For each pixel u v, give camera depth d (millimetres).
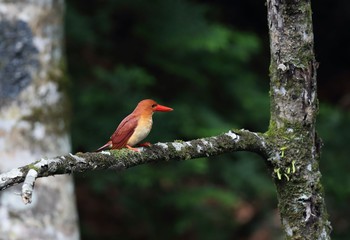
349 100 17500
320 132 14336
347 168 14086
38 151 8828
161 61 13961
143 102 5004
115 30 15125
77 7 14492
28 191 3496
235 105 14312
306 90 4336
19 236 8477
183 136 13203
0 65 8734
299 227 4359
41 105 8930
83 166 3906
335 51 19578
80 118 12812
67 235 8938
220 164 13852
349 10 19344
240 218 14062
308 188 4348
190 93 14148
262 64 17141
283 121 4359
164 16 13812
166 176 12789
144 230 14289
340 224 13875
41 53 8984
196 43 13391
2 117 8672
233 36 14227
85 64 14344
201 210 14031
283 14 4312
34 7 8930
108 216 14500
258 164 14078
